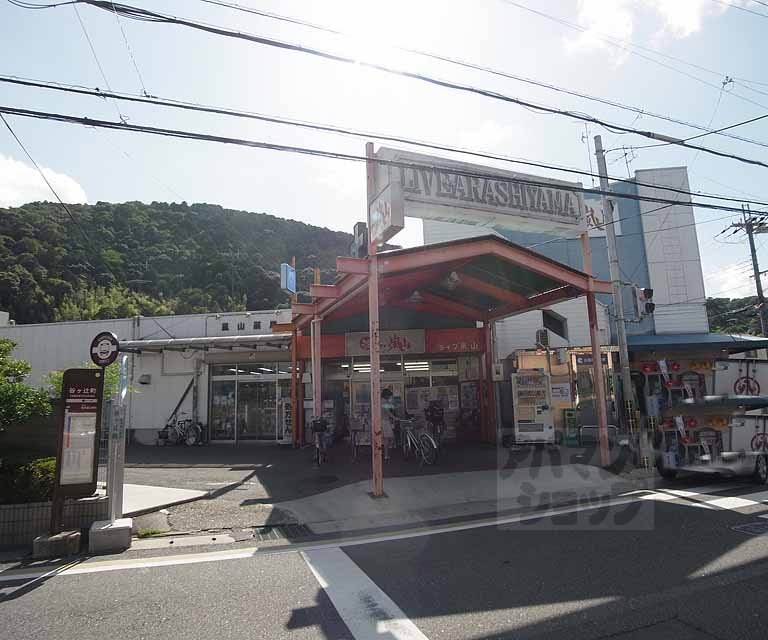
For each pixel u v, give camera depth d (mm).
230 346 19109
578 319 20328
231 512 8266
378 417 9258
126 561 5965
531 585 4754
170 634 3963
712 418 10250
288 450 15992
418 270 11094
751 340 18719
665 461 10148
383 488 9648
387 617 4152
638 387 15359
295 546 6500
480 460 12641
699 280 21688
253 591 4852
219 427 19531
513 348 20078
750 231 23391
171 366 20094
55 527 6484
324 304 12906
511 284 13617
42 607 4582
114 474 6891
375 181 10055
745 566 5047
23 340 21438
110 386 13938
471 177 10031
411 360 17406
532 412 14516
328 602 4520
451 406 17172
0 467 7508
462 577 5055
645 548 5773
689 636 3629
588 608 4180
